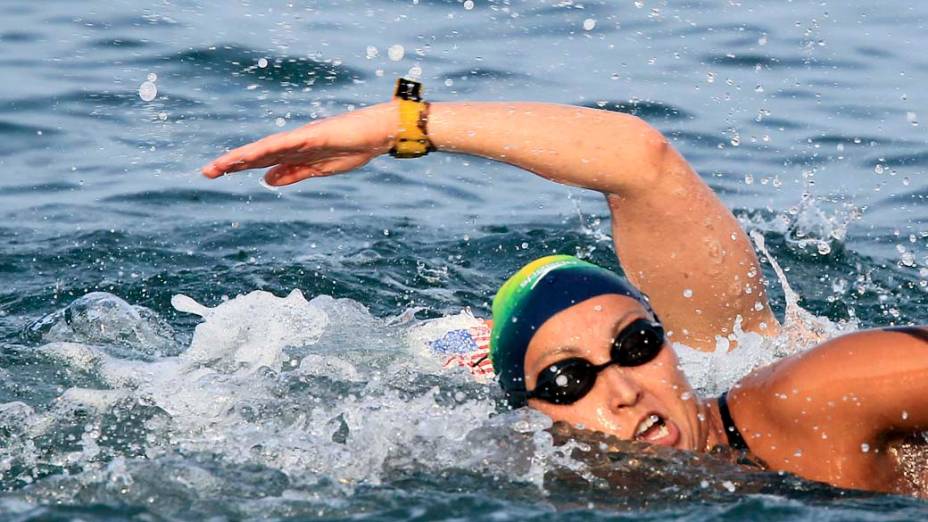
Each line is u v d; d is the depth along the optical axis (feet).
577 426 45.42
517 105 47.24
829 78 112.27
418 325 63.98
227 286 73.31
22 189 88.89
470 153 46.65
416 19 126.82
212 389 53.78
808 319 59.82
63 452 47.96
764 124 101.09
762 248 65.10
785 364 45.73
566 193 92.53
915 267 77.61
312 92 105.29
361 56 113.39
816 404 43.98
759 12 133.49
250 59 111.75
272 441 46.39
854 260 77.66
